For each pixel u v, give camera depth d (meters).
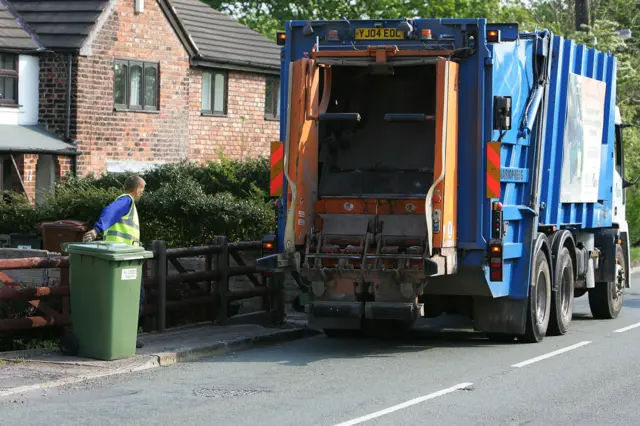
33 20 27.69
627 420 8.89
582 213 15.71
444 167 11.98
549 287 14.09
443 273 12.09
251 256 16.45
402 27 12.52
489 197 12.34
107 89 27.83
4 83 26.78
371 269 12.07
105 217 12.03
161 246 13.30
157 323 13.40
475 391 10.13
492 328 13.41
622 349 13.10
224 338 13.05
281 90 13.23
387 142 13.43
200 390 10.06
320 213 12.99
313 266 12.43
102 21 27.59
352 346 13.35
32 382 10.17
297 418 8.79
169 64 29.45
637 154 29.53
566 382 10.68
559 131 14.58
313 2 48.47
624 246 17.61
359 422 8.65
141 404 9.36
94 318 11.32
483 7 42.31
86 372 10.75
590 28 30.67
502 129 12.41
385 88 13.59
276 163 13.03
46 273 15.92
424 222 12.62
